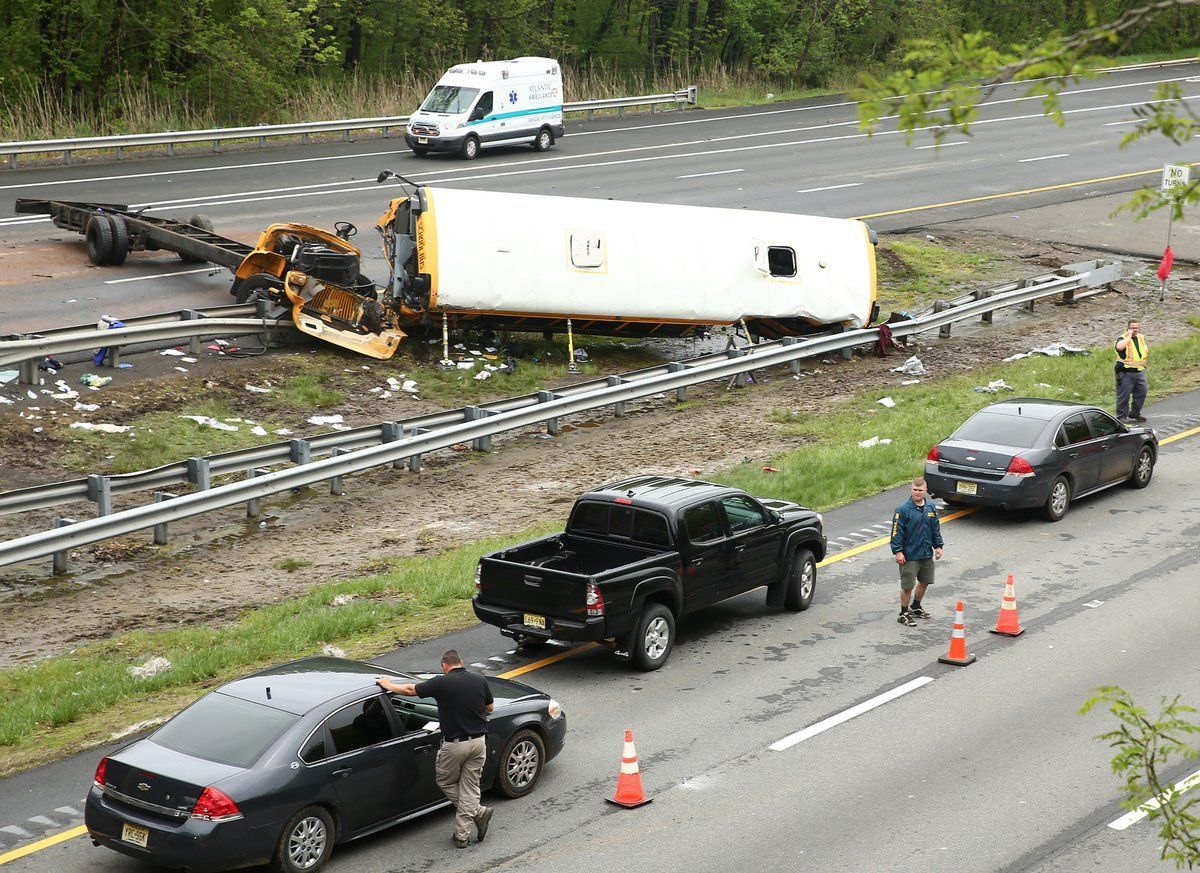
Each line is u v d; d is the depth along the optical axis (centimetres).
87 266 4712
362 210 5697
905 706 2077
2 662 2259
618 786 1750
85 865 1561
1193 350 4788
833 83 10669
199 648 2275
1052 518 3134
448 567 2678
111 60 8231
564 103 8488
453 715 1612
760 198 6384
